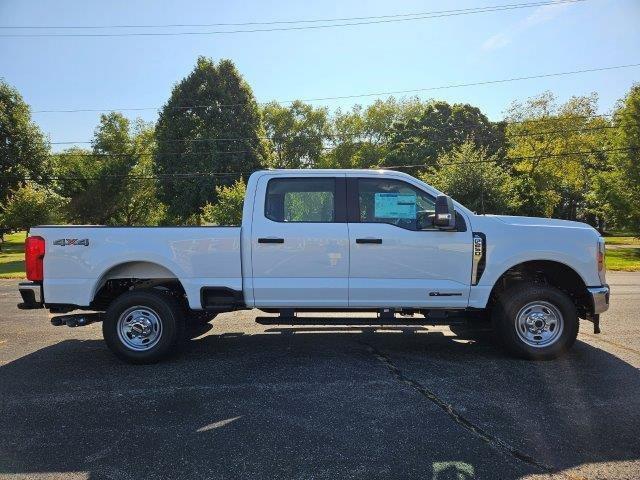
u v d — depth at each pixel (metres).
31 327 8.10
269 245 5.76
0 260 25.09
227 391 4.95
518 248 5.73
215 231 5.79
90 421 4.27
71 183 39.41
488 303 6.17
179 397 4.80
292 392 4.89
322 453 3.64
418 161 44.12
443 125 45.69
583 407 4.46
